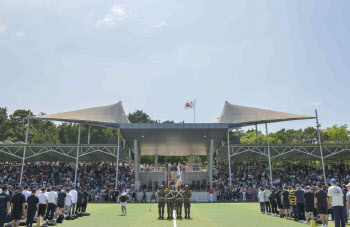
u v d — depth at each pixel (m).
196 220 15.17
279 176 44.31
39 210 12.45
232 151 39.00
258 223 13.78
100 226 13.06
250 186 37.72
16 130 84.12
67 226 13.12
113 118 40.81
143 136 40.41
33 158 46.28
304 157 47.12
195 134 39.12
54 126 89.06
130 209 23.05
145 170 49.78
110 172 46.03
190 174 46.09
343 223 10.55
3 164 49.72
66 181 40.84
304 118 38.88
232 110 42.62
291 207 16.08
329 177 41.22
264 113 40.53
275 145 38.44
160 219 15.75
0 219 10.73
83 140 77.75
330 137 60.12
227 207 24.45
